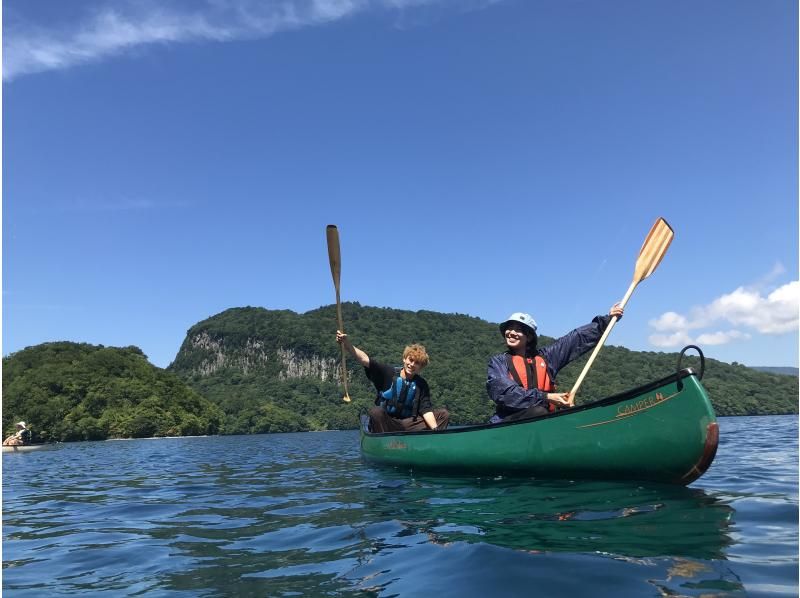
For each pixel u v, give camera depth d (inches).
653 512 115.6
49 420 2025.1
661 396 135.6
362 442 283.4
